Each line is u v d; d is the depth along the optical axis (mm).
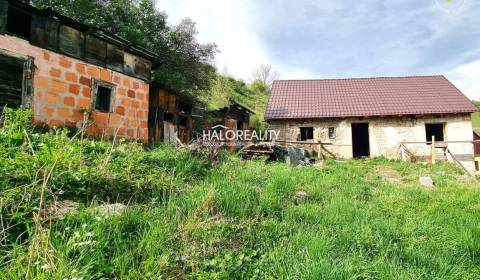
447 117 17812
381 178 11203
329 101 20172
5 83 8227
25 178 3719
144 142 12453
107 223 3176
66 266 2307
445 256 4043
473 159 17391
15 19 9789
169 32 18156
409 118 18141
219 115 23016
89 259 2586
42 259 2305
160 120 15297
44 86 9133
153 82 14523
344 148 18297
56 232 2742
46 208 3340
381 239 4125
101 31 10672
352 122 18484
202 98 26891
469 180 11453
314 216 4816
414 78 22484
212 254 3160
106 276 2553
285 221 4402
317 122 18734
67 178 4105
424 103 18766
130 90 12062
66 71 9742
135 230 3355
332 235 4074
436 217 5789
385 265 3311
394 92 20672
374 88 21594
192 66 19625
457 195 8023
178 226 3514
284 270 2969
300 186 7320
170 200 4191
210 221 3922
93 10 14469
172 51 18281
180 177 5961
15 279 2123
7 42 8352
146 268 2643
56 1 13719
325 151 18391
